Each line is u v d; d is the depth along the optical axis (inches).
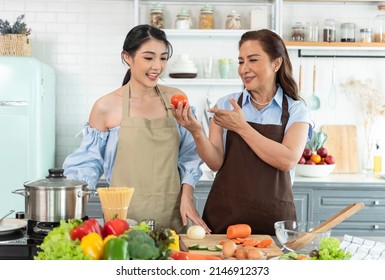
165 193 98.7
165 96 102.3
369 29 176.9
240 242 83.4
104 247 54.6
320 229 78.1
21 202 161.9
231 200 96.7
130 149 98.0
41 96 163.2
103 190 78.2
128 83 102.1
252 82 97.2
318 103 183.3
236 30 171.2
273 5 176.9
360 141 185.8
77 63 183.2
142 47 94.0
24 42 166.2
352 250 77.3
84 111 184.2
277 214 95.8
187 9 181.2
